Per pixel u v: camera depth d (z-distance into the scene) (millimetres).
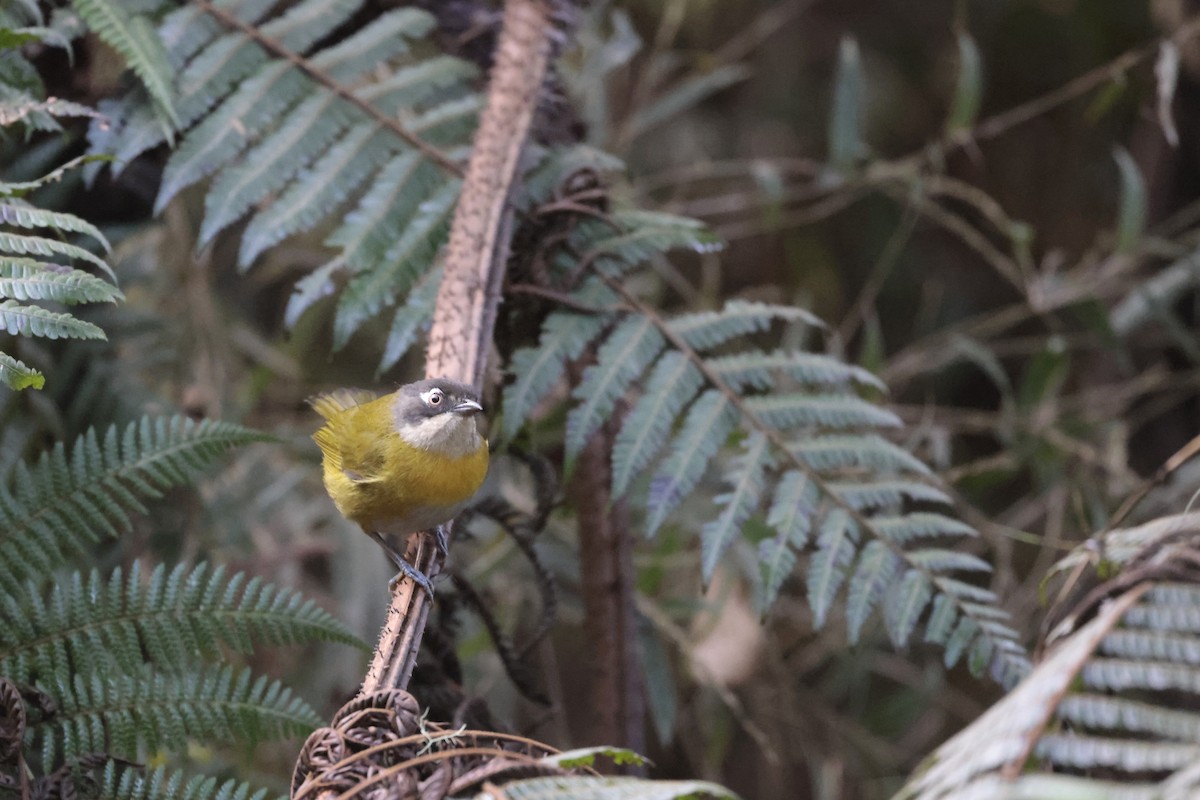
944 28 14391
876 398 9258
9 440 6754
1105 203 13672
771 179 10602
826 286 13883
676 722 11281
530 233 6469
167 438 5406
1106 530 4949
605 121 11570
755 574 9195
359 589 8688
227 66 6793
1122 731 6047
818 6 14445
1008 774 3240
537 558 6426
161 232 9914
